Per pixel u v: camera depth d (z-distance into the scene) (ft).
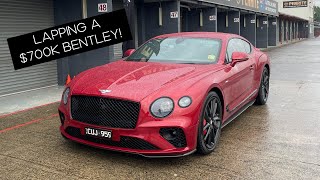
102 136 13.42
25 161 14.35
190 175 12.96
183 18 58.23
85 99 13.75
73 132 14.44
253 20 85.51
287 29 148.36
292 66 50.88
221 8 63.52
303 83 34.63
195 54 17.70
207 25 57.93
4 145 16.33
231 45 19.31
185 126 13.08
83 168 13.57
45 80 33.50
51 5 33.53
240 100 19.03
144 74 14.93
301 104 24.80
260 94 23.59
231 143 16.39
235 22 70.38
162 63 16.88
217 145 15.96
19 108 24.41
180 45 18.53
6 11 29.37
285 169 13.48
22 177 12.89
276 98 27.07
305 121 20.17
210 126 14.94
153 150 13.03
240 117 21.18
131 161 14.15
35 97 28.58
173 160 14.28
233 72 17.51
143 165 13.80
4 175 13.07
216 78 15.57
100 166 13.73
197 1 49.88
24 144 16.43
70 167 13.67
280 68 48.47
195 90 13.89
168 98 13.20
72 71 34.76
